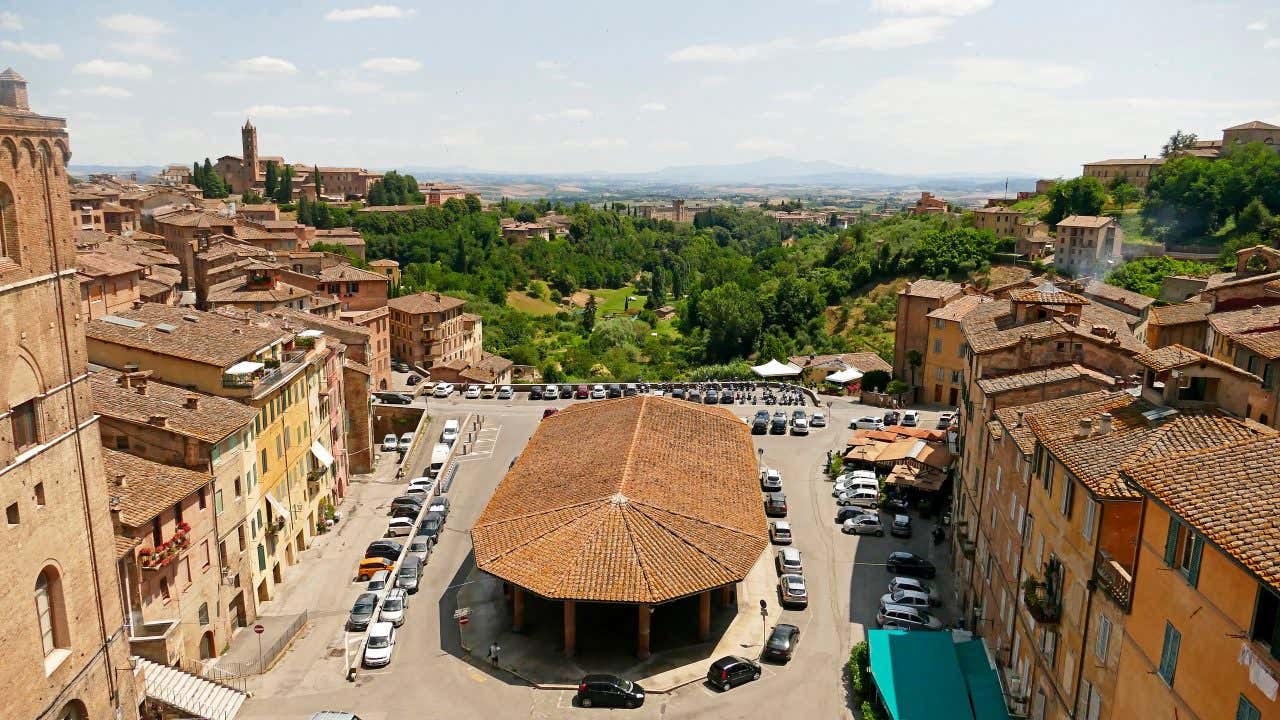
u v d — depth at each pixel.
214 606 57.12
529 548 59.62
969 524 63.69
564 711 52.56
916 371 128.88
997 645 52.22
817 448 103.56
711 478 70.44
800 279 194.88
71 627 36.12
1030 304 74.44
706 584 56.34
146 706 45.22
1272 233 162.62
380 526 83.19
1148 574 32.22
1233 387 41.53
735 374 150.88
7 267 32.56
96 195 170.12
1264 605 25.25
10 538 32.22
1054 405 47.88
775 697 53.88
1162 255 173.25
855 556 74.38
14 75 34.47
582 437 78.56
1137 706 32.59
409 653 59.12
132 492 50.44
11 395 32.66
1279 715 24.19
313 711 52.19
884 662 52.19
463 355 171.62
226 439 59.22
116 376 60.88
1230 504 28.69
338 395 90.00
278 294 118.12
